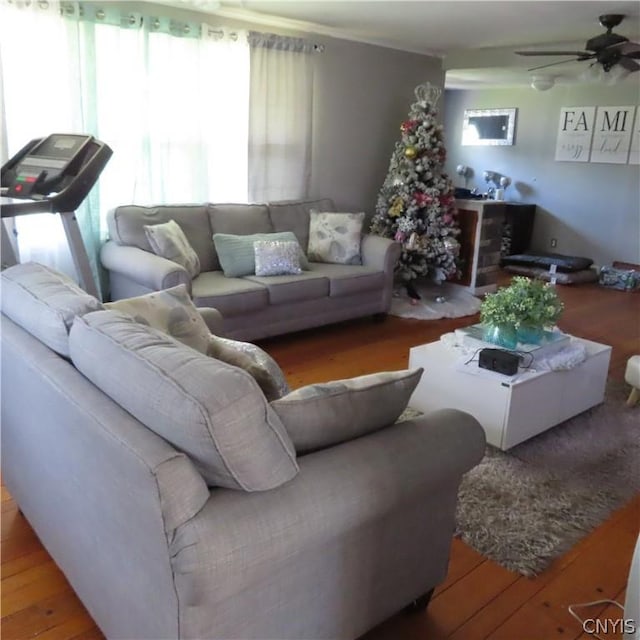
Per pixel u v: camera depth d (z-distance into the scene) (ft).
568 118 24.63
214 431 3.69
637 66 13.67
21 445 6.16
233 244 13.84
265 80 15.21
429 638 5.74
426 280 19.60
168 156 14.02
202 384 3.87
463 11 13.76
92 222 13.15
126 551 4.33
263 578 4.13
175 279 11.48
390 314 16.70
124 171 13.44
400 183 17.25
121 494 4.09
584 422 10.45
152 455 3.76
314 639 4.83
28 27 11.70
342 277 14.38
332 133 17.40
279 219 15.60
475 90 27.63
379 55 17.92
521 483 8.39
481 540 7.15
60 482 5.26
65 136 10.00
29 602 6.01
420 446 4.96
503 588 6.43
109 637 5.11
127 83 13.09
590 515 7.74
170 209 13.76
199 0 13.19
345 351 13.70
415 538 5.36
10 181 9.68
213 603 3.92
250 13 14.55
